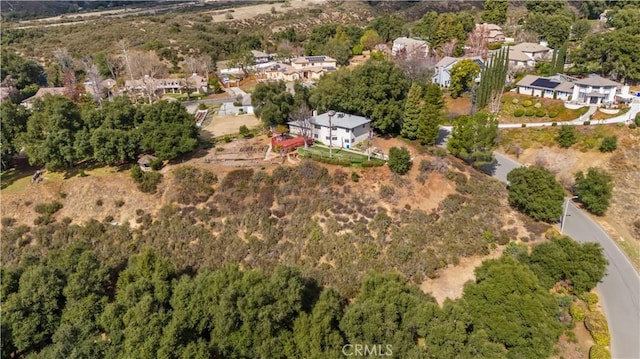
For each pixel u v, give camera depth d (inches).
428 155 2356.1
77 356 1330.0
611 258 1852.9
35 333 1465.3
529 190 2031.3
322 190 2057.1
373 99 2536.9
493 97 3176.7
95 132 2249.0
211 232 1962.4
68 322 1475.1
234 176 2169.0
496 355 1230.9
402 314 1386.6
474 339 1285.7
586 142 2610.7
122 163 2400.3
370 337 1341.0
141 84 4057.6
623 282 1729.8
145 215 2063.2
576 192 2215.8
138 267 1583.4
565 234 1985.7
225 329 1366.9
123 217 2081.7
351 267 1776.6
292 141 2447.1
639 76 3179.1
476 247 1879.9
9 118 2432.3
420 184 2119.8
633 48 3176.7
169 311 1434.5
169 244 1935.3
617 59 3272.6
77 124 2349.9
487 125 2373.3
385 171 2149.4
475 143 2289.6
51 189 2224.4
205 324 1406.3
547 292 1456.7
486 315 1393.9
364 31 5698.8
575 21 5128.0
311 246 1854.1
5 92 3946.9
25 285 1509.6
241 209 2021.4
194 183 2150.6
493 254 1871.3
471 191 2145.7
